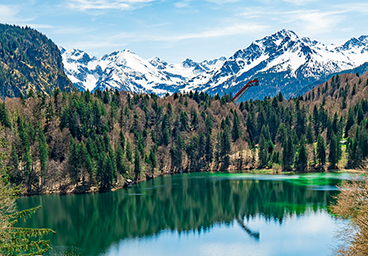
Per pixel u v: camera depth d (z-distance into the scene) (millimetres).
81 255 86438
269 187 164250
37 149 177125
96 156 177500
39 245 43812
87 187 166375
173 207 134125
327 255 80000
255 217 114375
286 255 81438
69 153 170625
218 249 87750
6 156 48312
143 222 115938
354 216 55719
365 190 55062
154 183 186625
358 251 49969
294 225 102625
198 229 105500
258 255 82625
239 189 163375
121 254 86750
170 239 97438
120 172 178500
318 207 122250
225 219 114500
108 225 113312
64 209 134250
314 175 194250
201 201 142375
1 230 42188
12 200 46219
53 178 169375
